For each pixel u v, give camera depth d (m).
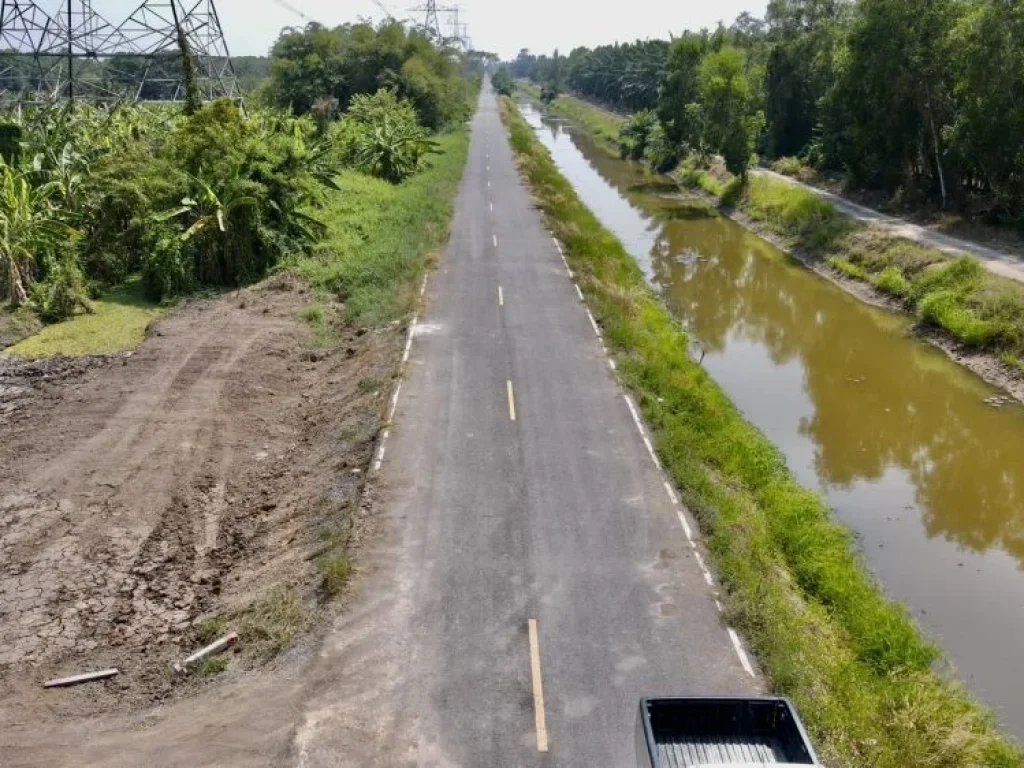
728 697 8.44
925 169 37.84
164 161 27.25
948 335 25.61
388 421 16.95
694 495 14.52
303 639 11.08
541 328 22.94
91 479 15.55
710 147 52.69
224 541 14.22
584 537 13.30
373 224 32.72
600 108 127.62
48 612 12.07
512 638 11.05
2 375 20.31
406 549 12.91
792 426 20.48
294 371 21.25
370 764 9.16
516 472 15.22
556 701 10.01
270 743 9.45
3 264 24.53
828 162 48.22
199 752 9.38
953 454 19.19
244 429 17.98
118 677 10.84
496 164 56.22
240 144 27.59
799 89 56.41
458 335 22.25
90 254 26.70
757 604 11.63
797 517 15.13
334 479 15.28
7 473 15.73
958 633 12.85
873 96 36.50
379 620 11.36
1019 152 31.20
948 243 31.77
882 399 22.11
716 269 36.22
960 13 33.12
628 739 9.46
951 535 15.80
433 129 68.50
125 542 13.84
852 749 9.62
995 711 11.20
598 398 18.47
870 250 33.53
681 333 26.36
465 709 9.89
